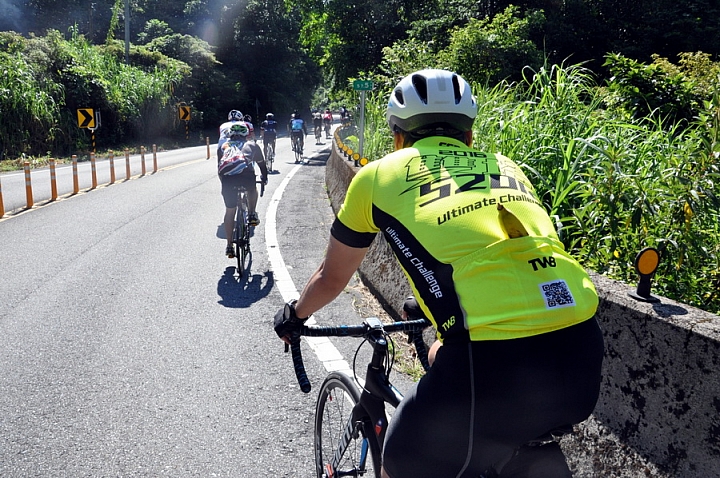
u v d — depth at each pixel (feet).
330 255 6.72
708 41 70.69
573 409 5.52
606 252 13.65
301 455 11.78
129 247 28.91
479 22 60.59
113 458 11.59
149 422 12.91
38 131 88.99
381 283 20.25
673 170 13.16
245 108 205.36
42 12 179.22
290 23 219.00
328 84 108.78
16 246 28.94
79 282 23.07
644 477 7.93
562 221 15.08
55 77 103.60
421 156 6.36
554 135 18.97
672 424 7.73
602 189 13.87
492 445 5.53
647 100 32.37
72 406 13.56
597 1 76.23
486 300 5.49
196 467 11.34
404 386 14.03
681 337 7.71
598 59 74.95
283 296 21.62
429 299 5.72
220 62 200.85
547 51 72.13
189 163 78.59
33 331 18.01
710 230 13.35
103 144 112.16
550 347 5.46
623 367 8.59
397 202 6.13
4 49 98.12
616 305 8.79
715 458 7.11
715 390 7.20
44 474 11.06
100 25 194.49
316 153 98.17
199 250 28.50
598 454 8.77
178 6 219.00
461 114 6.79
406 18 92.79
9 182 54.49
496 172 6.39
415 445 5.75
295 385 14.64
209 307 20.35
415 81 6.88
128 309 20.06
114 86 116.98
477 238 5.73
